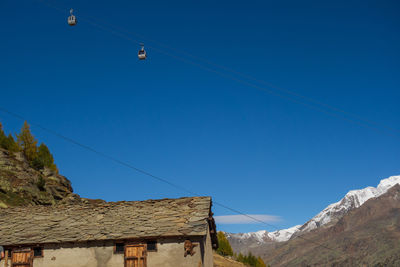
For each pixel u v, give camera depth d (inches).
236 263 2532.0
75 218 1160.8
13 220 1204.5
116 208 1207.6
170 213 1111.6
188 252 986.1
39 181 2427.4
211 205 1222.3
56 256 1026.1
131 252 999.6
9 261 1039.6
